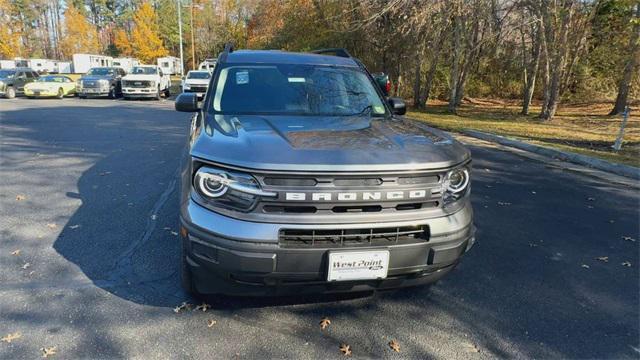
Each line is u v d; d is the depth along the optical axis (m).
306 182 2.45
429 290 3.47
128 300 3.18
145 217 4.91
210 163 2.55
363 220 2.50
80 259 3.84
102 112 17.27
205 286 2.78
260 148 2.56
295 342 2.76
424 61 25.53
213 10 68.19
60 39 65.75
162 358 2.56
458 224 2.75
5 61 50.41
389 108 4.11
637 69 18.34
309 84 4.01
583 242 4.57
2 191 5.88
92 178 6.64
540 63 20.30
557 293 3.48
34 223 4.69
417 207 2.64
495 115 21.17
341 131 3.05
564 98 27.19
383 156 2.58
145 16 57.88
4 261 3.78
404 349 2.73
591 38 22.30
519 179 7.39
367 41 24.02
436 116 20.36
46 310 3.02
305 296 3.29
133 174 6.92
